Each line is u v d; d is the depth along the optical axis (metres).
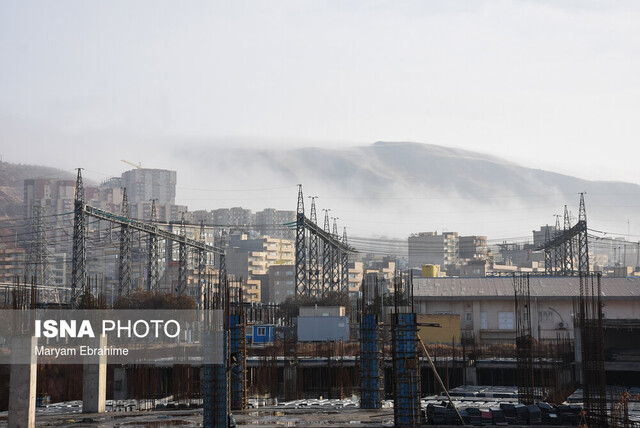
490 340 143.88
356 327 160.62
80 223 142.88
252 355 127.56
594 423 66.12
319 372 114.94
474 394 92.81
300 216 190.75
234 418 70.81
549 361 109.06
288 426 67.81
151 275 195.88
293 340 136.00
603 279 153.25
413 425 66.12
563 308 143.62
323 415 75.50
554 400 87.00
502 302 145.75
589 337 70.06
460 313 147.00
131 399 102.50
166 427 70.06
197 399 98.06
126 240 174.75
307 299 190.12
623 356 105.88
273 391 102.69
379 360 81.88
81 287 140.50
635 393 89.75
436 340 136.38
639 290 146.25
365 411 78.69
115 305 164.38
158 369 113.25
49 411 86.56
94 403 84.50
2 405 95.75
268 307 185.38
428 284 154.62
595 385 68.50
